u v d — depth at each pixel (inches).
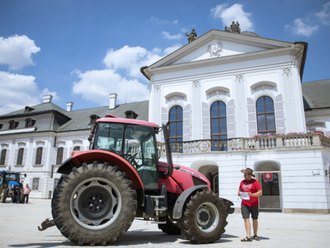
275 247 224.5
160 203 245.3
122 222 213.8
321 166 622.5
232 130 807.1
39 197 1178.0
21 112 1445.6
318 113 865.5
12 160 1283.2
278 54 807.7
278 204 775.1
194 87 880.9
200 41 902.4
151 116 917.2
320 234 313.6
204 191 255.6
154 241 248.2
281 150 662.5
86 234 206.4
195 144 751.1
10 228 311.6
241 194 268.7
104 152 227.1
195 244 236.7
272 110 791.1
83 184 220.1
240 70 839.1
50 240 238.4
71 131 1214.9
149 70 948.0
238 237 284.2
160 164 274.4
